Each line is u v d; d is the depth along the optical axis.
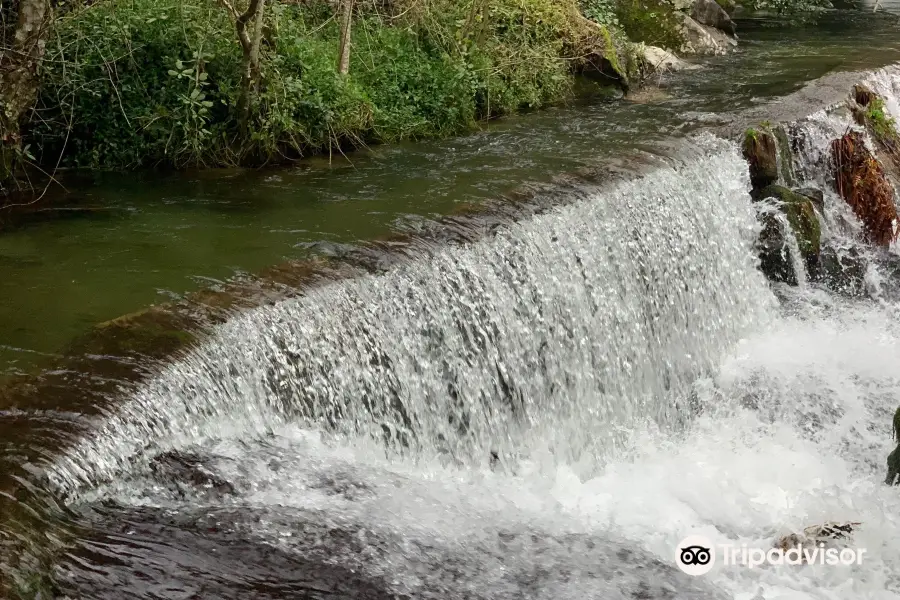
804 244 9.04
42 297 5.61
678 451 6.71
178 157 8.53
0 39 8.06
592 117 10.74
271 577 3.88
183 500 4.32
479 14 11.51
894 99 12.62
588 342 7.08
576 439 6.78
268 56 8.80
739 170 9.16
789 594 4.82
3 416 4.36
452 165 8.53
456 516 4.76
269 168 8.59
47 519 3.87
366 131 9.48
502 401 6.37
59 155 8.52
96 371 4.76
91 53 8.24
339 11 10.38
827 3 19.94
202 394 4.83
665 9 14.97
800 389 7.57
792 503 5.92
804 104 10.68
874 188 9.91
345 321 5.63
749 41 16.09
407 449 5.74
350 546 4.19
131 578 3.71
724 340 8.38
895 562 5.20
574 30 12.27
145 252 6.34
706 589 4.66
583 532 5.03
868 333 8.50
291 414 5.21
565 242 7.06
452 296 6.20
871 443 6.94
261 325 5.31
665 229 8.00
